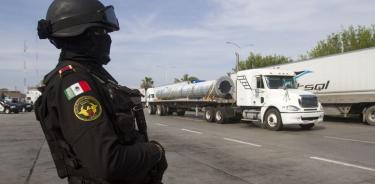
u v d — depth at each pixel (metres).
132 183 1.89
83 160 1.75
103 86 1.93
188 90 27.47
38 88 2.07
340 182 7.34
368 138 14.33
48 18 2.03
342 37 48.88
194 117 30.64
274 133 16.69
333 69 22.28
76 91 1.80
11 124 23.86
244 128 19.52
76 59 1.99
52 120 1.89
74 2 1.99
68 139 1.79
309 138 14.50
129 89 2.15
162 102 33.31
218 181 7.54
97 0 2.08
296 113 17.56
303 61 24.47
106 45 2.11
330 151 11.09
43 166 9.23
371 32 46.62
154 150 1.94
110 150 1.73
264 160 9.75
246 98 20.39
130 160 1.79
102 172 1.72
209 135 15.96
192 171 8.49
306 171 8.36
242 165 9.13
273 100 18.50
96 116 1.77
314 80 23.62
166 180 7.64
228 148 11.95
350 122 23.31
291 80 19.69
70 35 1.95
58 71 1.91
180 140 14.20
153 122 24.48
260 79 19.39
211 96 24.31
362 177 7.73
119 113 1.92
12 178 7.95
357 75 20.88
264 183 7.34
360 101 20.77
